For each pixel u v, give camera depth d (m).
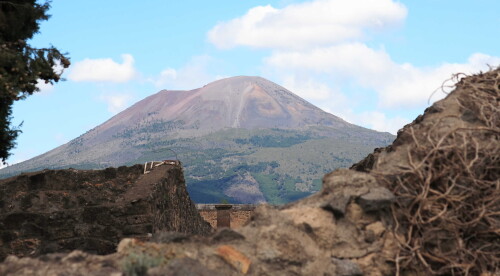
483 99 10.67
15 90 17.34
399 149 10.41
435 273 9.50
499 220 9.76
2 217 20.03
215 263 8.80
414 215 9.73
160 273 8.16
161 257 8.60
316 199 9.94
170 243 9.18
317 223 9.48
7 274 8.12
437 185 9.89
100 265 8.38
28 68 18.39
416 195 9.76
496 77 11.10
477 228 9.71
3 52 17.73
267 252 9.02
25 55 18.61
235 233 9.25
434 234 9.62
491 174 9.91
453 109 10.74
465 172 9.80
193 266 8.47
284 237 9.19
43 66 18.47
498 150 9.95
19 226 20.02
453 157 9.88
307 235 9.40
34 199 21.59
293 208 9.93
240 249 9.10
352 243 9.48
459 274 9.54
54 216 19.97
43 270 8.19
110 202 20.59
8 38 19.88
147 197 20.02
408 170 9.90
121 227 19.72
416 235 9.63
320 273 9.10
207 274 8.35
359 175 10.02
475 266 9.59
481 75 11.27
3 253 19.88
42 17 20.39
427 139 10.20
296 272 9.02
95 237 19.80
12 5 20.19
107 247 19.69
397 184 9.90
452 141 10.07
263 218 9.45
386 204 9.64
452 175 9.80
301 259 9.10
